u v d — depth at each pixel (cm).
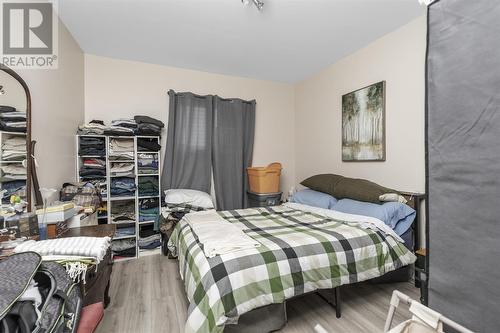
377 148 262
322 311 185
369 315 180
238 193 362
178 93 332
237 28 241
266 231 197
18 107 160
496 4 63
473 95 68
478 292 67
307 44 273
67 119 244
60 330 82
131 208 306
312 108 368
